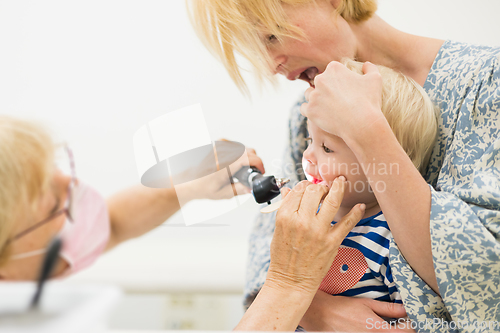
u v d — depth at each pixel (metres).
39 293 0.52
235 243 0.90
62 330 0.49
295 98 0.98
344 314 0.69
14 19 0.81
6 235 0.56
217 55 0.81
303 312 0.63
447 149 0.72
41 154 0.60
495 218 0.59
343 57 0.78
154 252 0.79
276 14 0.70
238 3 0.70
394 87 0.72
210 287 0.80
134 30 0.85
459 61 0.74
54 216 0.61
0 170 0.55
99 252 0.67
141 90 0.84
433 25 1.00
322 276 0.65
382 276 0.72
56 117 0.78
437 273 0.60
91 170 0.72
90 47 0.83
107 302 0.53
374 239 0.73
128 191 0.74
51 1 0.82
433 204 0.59
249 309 0.63
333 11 0.74
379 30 0.80
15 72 0.81
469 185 0.64
